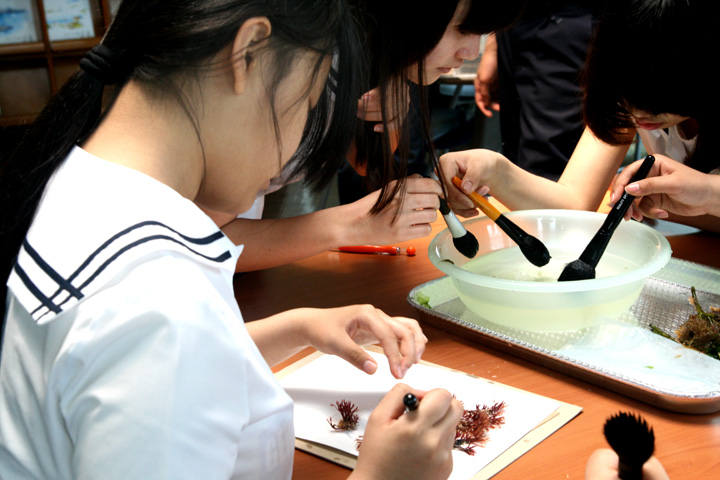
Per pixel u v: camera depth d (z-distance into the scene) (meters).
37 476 0.54
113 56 0.56
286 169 0.82
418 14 0.89
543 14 2.08
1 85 2.97
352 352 0.78
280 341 0.85
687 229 1.40
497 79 2.50
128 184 0.54
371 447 0.59
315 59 0.60
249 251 1.13
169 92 0.55
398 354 0.77
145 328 0.48
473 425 0.74
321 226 1.11
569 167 1.48
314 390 0.83
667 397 0.76
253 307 1.10
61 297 0.49
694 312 0.99
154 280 0.49
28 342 0.53
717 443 0.71
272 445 0.63
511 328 0.97
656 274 1.12
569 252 1.12
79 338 0.48
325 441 0.74
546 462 0.69
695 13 0.92
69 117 0.57
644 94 0.99
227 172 0.61
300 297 1.13
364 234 1.08
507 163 1.32
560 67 2.08
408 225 1.05
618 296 0.90
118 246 0.50
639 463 0.45
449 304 1.07
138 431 0.47
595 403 0.80
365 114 1.11
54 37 2.96
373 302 1.10
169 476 0.47
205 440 0.49
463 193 1.15
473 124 3.12
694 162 1.21
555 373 0.87
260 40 0.55
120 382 0.47
